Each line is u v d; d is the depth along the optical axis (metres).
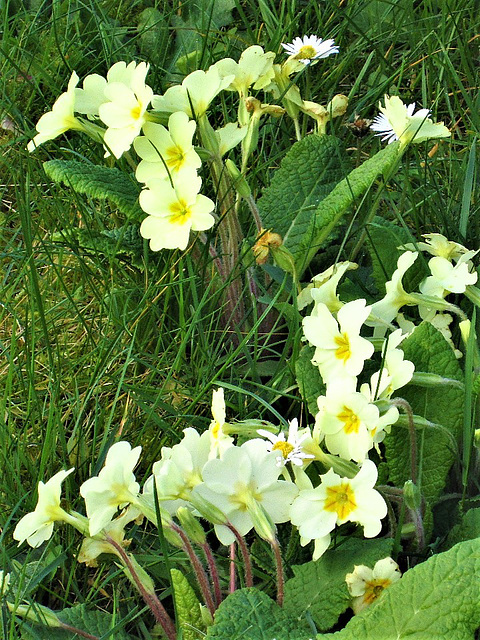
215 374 0.49
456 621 0.31
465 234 0.50
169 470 0.34
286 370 0.47
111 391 0.50
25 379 0.52
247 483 0.34
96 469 0.45
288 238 0.53
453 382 0.38
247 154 0.52
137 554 0.42
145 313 0.53
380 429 0.35
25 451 0.47
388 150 0.47
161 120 0.45
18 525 0.35
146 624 0.40
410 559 0.38
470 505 0.40
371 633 0.31
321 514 0.34
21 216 0.53
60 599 0.41
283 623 0.33
